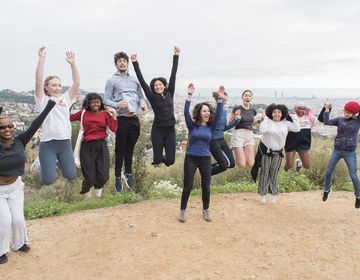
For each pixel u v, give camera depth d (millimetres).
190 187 6379
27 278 4684
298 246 5852
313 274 5070
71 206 7340
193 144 6316
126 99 6633
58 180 11031
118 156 7109
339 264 5375
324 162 10352
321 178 10086
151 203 7539
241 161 7945
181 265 5078
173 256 5289
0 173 4820
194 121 6328
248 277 4898
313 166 10375
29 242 5633
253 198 8148
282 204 7816
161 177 11141
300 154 8414
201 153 6305
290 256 5523
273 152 7445
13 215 5074
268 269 5129
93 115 6395
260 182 7688
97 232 5969
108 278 4727
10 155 4812
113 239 5723
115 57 6727
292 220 6918
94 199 7777
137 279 4723
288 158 8430
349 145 6809
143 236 5844
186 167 6367
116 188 7391
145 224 6301
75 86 6109
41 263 5043
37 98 5770
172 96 6824
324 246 5895
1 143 4844
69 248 5457
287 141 8328
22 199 5258
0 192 4977
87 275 4785
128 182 7414
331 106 6980
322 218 7109
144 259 5180
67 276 4750
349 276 5074
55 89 5855
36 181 11656
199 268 5035
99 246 5508
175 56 6793
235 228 6355
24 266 4957
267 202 7871
